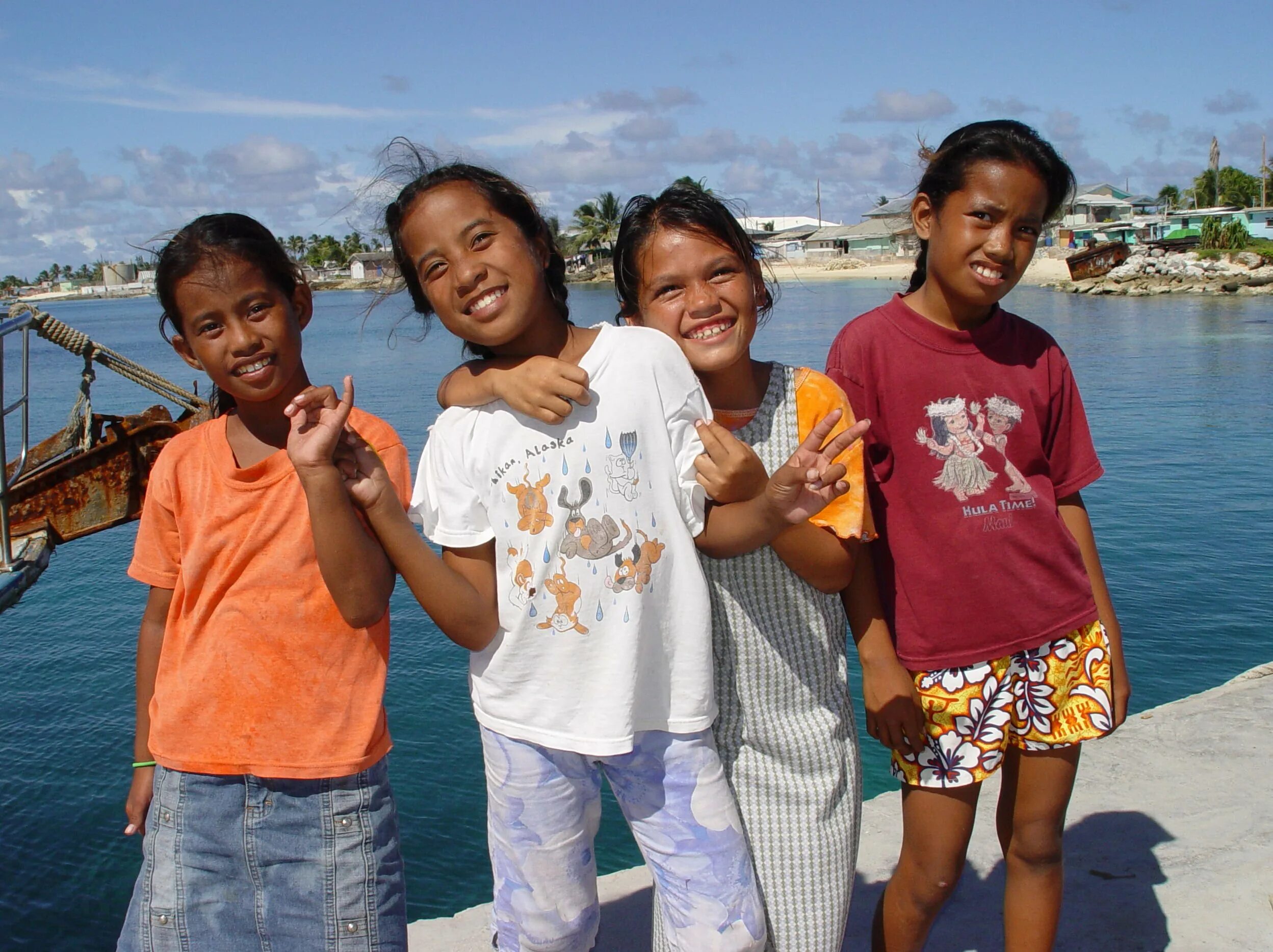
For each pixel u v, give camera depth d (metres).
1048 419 2.41
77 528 5.44
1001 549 2.31
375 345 40.97
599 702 2.01
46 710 8.35
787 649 2.19
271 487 2.14
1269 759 3.61
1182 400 21.05
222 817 2.13
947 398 2.33
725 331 2.15
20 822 6.81
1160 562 11.03
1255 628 9.22
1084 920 2.86
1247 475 14.59
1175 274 54.28
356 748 2.15
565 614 2.02
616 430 2.02
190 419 5.63
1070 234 78.12
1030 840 2.44
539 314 2.12
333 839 2.13
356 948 2.13
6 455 4.76
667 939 2.15
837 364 2.42
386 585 2.11
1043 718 2.38
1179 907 2.88
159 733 2.16
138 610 10.65
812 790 2.19
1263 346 29.31
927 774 2.38
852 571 2.15
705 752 2.09
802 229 102.12
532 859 2.14
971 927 2.85
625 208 2.28
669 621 2.05
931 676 2.37
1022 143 2.23
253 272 2.12
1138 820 3.30
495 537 2.09
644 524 2.02
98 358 5.45
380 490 2.04
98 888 6.19
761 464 2.02
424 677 8.44
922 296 2.42
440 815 6.52
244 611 2.13
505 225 2.04
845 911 2.25
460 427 2.11
